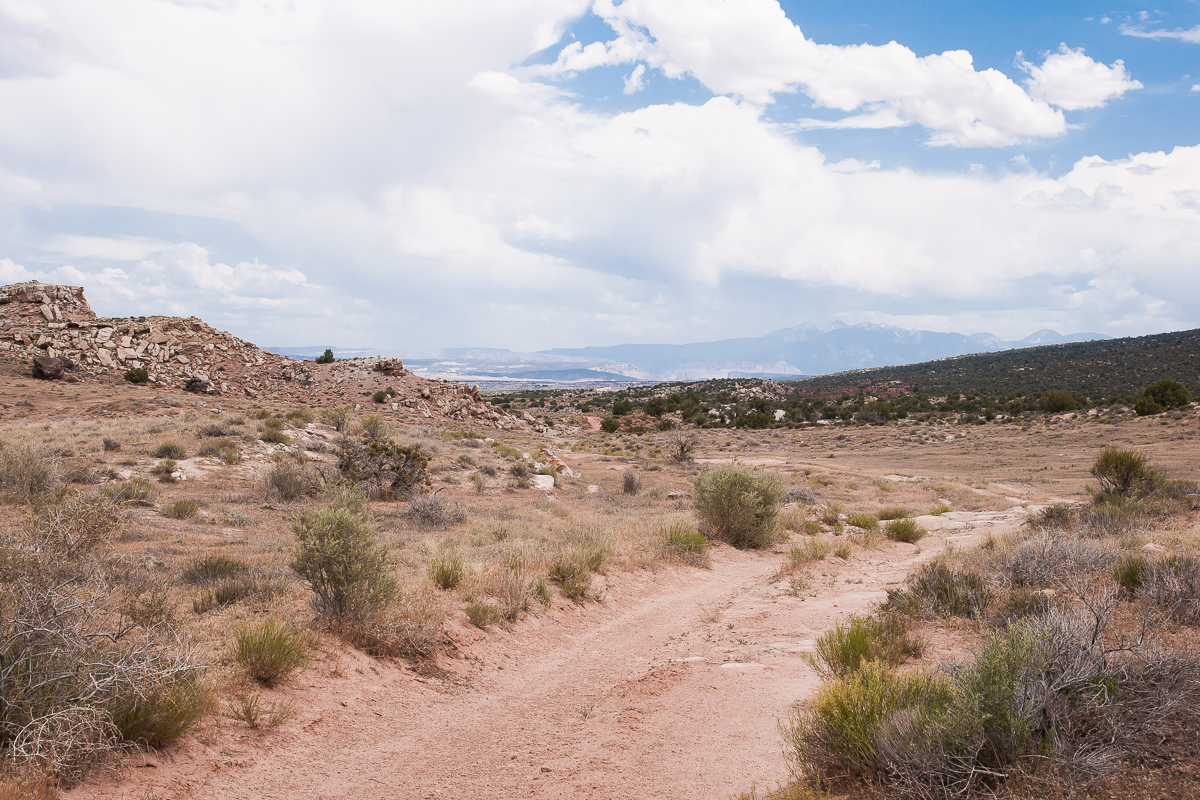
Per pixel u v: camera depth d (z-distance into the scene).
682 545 16.47
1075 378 147.62
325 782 5.18
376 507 23.41
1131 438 57.88
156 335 83.56
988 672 4.45
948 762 3.98
